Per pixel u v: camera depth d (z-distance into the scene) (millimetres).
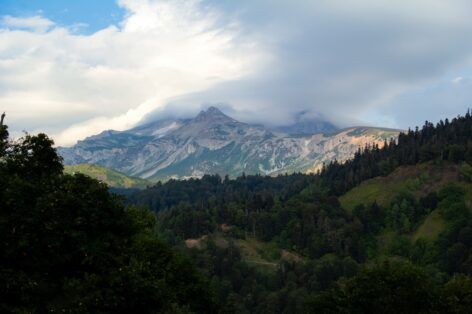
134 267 38156
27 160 40000
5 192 33312
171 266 59438
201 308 62688
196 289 61750
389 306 55656
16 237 31891
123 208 43188
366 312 56875
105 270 36812
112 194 43344
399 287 56062
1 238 31469
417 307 55812
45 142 41562
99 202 39969
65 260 34969
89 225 37969
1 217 32062
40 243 33438
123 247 41438
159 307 39375
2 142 39156
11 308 30266
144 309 38469
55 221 33938
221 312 66625
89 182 41562
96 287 34469
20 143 40938
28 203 34969
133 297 36812
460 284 58812
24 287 30625
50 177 39031
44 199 34594
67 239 35531
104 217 40219
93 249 36094
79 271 36688
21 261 32656
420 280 57000
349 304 57812
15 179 34875
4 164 38688
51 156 42188
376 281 57562
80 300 32594
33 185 36031
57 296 33562
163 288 41000
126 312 37500
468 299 55219
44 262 33781
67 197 36094
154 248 59031
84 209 37156
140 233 57750
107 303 33719
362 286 57719
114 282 35281
